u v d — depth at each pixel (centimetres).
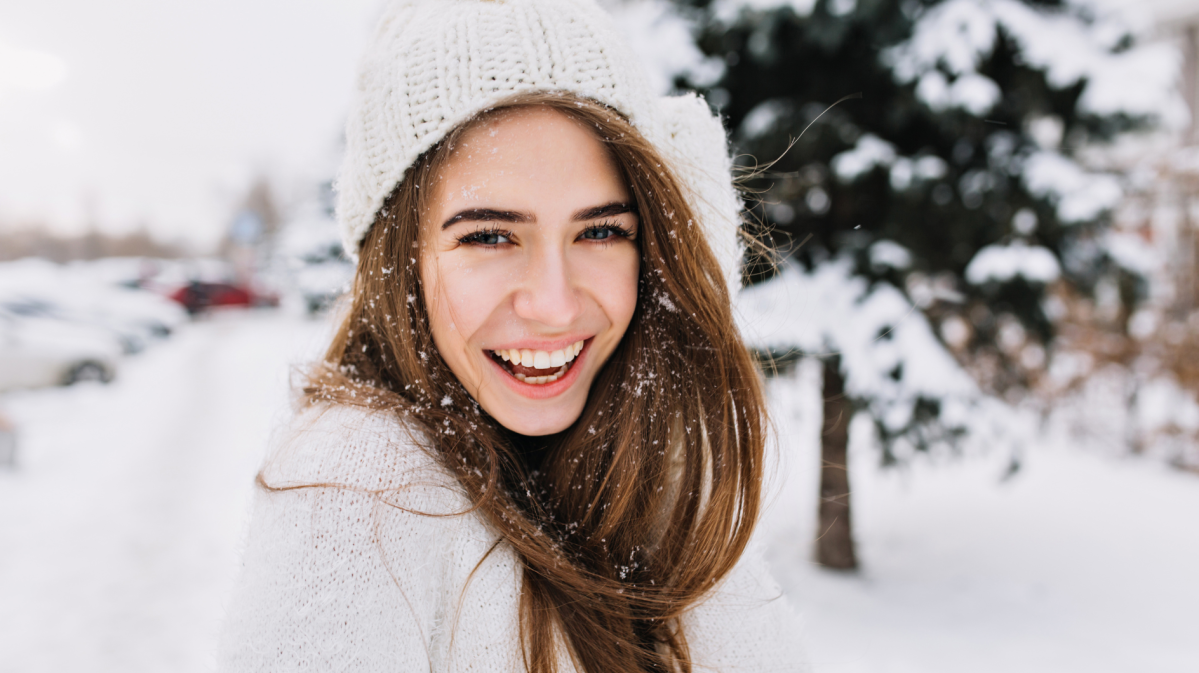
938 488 568
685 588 87
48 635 313
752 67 322
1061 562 423
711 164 106
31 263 1538
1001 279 312
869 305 310
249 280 1988
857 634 327
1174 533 467
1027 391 397
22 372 869
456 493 75
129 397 867
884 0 271
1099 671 294
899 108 306
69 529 433
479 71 73
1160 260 618
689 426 91
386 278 82
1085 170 332
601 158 77
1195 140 882
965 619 344
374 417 73
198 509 465
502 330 79
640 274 91
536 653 72
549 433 85
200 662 293
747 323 111
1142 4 331
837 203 332
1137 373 641
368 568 63
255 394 852
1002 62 311
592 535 86
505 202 73
